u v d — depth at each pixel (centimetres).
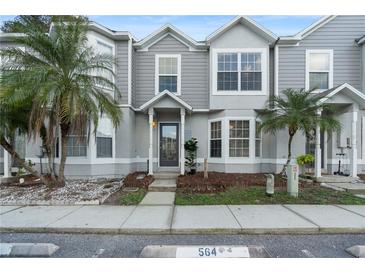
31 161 1007
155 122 1123
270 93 1082
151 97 1120
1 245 376
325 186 816
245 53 1049
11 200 641
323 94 905
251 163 1030
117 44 1033
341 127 878
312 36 1068
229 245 399
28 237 433
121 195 705
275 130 940
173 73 1123
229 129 1044
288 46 1066
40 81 646
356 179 882
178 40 1120
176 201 646
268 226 459
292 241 416
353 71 1062
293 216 519
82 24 743
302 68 1064
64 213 546
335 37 1066
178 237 434
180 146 1087
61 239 426
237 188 779
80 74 707
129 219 503
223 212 549
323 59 1068
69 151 952
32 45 689
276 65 1064
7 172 937
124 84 1027
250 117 1038
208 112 1100
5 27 1062
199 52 1120
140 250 383
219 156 1071
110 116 760
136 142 1123
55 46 686
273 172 1048
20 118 745
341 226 457
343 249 386
